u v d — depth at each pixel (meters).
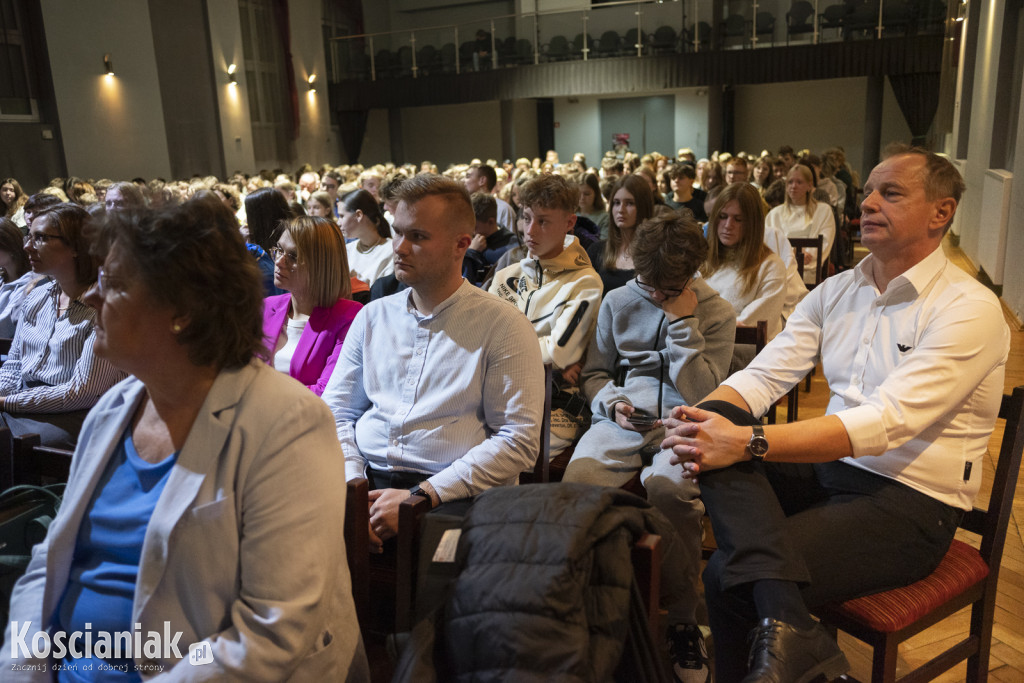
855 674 1.93
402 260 1.77
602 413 2.27
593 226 4.64
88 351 2.34
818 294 1.87
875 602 1.52
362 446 1.89
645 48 14.98
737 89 17.47
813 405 3.95
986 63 7.94
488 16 18.81
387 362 1.88
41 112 11.62
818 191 6.11
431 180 1.76
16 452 1.54
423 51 16.91
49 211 2.38
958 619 2.16
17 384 2.56
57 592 1.10
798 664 1.28
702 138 17.97
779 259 3.20
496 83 16.31
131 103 12.77
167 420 1.09
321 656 1.13
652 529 1.20
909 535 1.56
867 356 1.72
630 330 2.28
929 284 1.64
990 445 3.39
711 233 3.25
